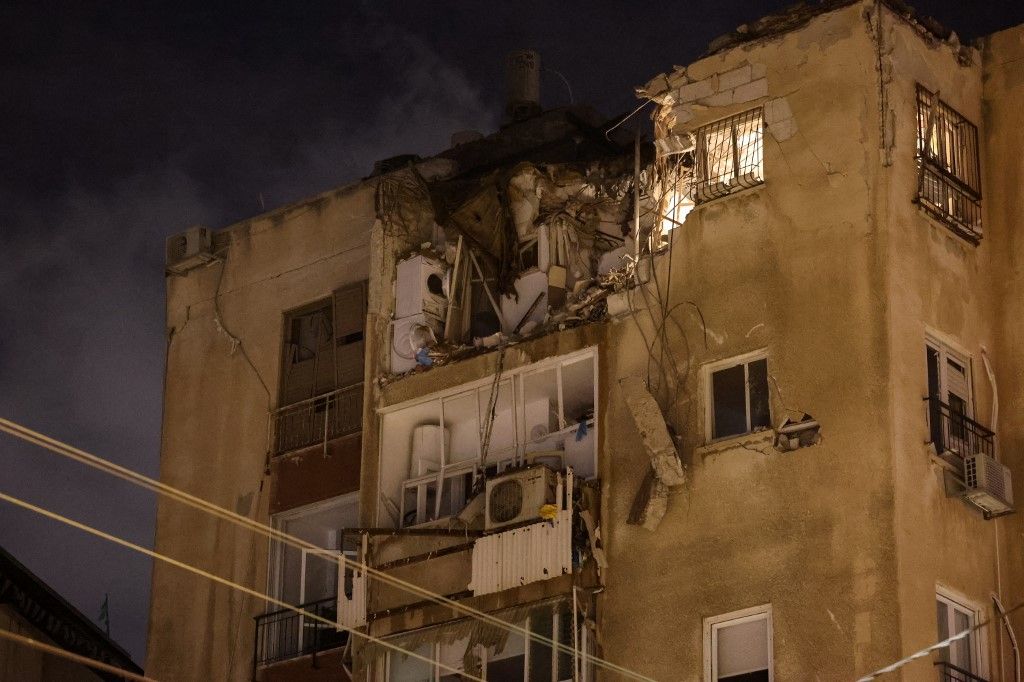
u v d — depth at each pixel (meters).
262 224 37.72
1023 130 30.45
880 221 28.52
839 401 27.89
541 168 33.25
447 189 33.84
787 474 27.95
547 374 31.25
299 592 34.47
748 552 27.88
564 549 29.30
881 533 26.86
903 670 26.03
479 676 29.72
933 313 28.73
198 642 35.19
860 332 28.08
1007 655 27.73
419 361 32.62
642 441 29.47
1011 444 29.05
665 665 28.08
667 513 28.88
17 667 31.83
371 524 32.06
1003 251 30.03
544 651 29.22
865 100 29.27
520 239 33.09
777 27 30.50
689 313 29.78
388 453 32.59
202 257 38.00
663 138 31.00
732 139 30.31
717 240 29.88
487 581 29.97
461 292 33.38
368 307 33.78
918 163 29.17
